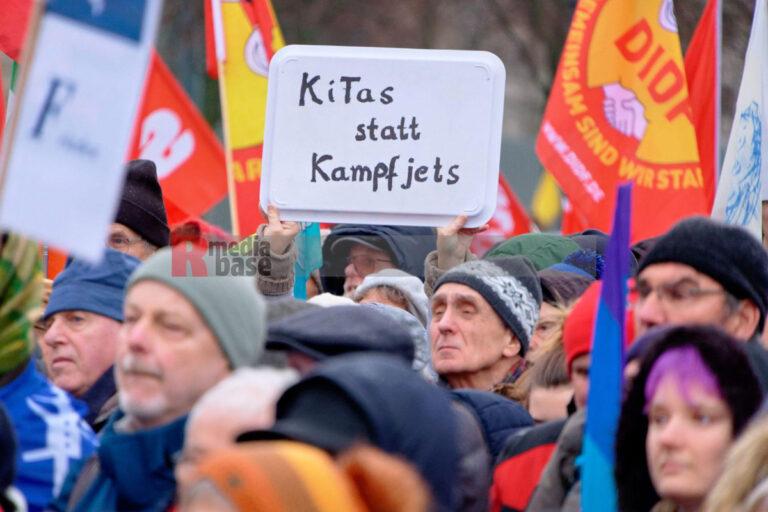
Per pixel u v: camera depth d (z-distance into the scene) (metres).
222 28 19.58
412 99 16.55
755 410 10.32
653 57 18.45
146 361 11.21
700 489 10.30
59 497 12.05
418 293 16.80
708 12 20.19
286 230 16.52
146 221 16.92
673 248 12.43
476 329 15.39
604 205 18.47
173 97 20.45
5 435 10.61
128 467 11.22
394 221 16.53
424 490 7.63
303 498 7.17
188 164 20.48
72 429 12.73
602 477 10.90
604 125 18.53
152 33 10.15
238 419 9.70
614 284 11.03
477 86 16.50
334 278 19.11
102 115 10.05
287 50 16.67
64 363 14.65
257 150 19.48
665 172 18.36
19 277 12.53
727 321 12.38
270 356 11.72
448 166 16.48
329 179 16.56
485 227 16.58
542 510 12.06
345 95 16.61
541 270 17.09
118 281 14.84
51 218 9.96
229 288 11.43
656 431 10.48
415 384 8.66
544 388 14.09
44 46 9.96
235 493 7.18
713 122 20.05
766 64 17.34
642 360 10.74
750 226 16.78
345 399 8.40
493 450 13.62
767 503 9.08
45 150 9.96
